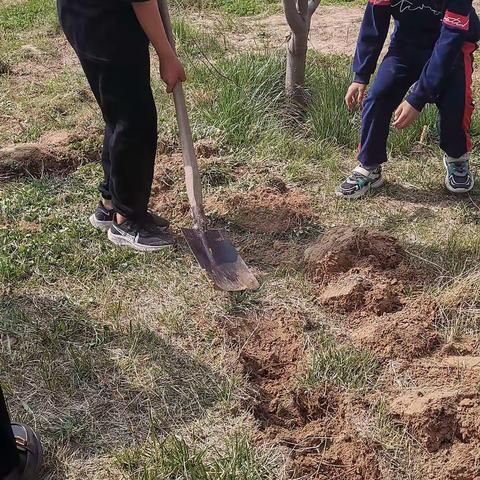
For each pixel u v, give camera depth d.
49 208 4.39
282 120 5.37
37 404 3.06
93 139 5.09
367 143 4.49
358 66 4.44
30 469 2.68
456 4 3.91
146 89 3.64
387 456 2.86
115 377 3.18
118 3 3.38
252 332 3.46
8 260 3.87
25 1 8.69
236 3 8.61
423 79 4.02
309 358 3.30
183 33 7.18
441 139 4.48
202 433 2.93
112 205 4.07
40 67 6.59
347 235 3.90
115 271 3.86
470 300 3.63
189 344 3.38
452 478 2.77
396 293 3.66
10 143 5.15
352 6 8.63
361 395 3.12
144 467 2.74
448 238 4.13
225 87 5.58
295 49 5.32
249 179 4.71
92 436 2.92
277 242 4.12
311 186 4.70
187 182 3.78
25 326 3.46
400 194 4.62
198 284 3.77
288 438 2.95
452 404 2.96
